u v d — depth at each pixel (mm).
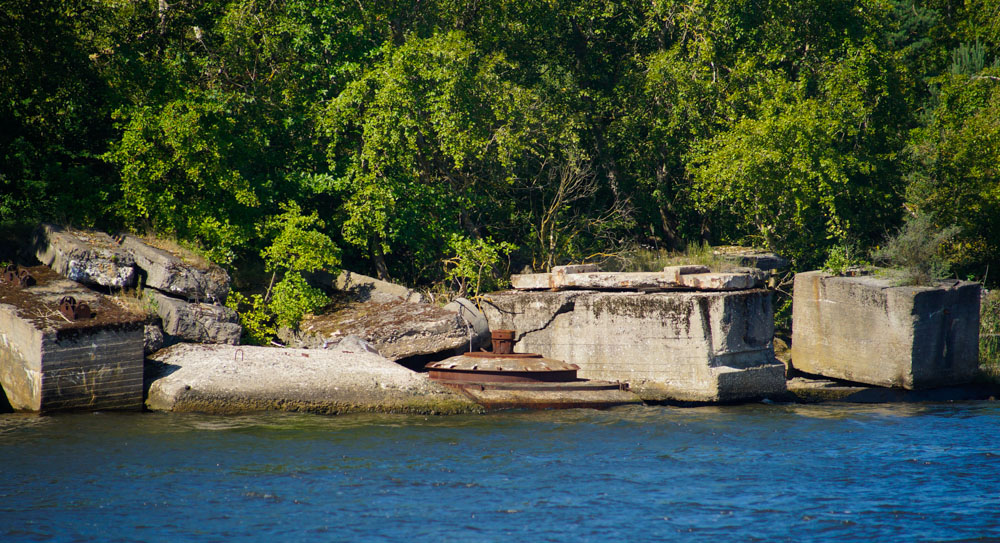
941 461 41812
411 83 70000
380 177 69750
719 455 42219
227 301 60250
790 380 62656
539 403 51000
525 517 33281
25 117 67938
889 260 67250
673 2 89750
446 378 51281
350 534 31281
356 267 75688
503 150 74312
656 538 31469
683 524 32906
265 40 72625
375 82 70625
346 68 71750
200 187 65188
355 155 70562
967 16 138875
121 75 67812
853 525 33000
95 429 43094
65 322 46000
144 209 63375
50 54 66750
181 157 63625
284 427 44625
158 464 38312
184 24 77000
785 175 81688
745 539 31531
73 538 30234
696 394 53469
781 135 81188
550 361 52625
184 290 55688
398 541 30750
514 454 41500
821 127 82125
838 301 62000
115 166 67188
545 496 35688
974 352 62375
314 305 61344
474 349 57938
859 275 63344
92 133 70688
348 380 48812
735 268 60625
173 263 55688
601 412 50688
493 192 83625
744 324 55062
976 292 62469
